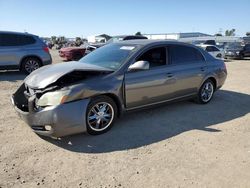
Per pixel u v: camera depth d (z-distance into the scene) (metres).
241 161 4.08
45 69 5.12
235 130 5.28
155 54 5.69
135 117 5.81
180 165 3.92
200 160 4.07
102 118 4.87
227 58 25.52
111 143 4.56
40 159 4.00
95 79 4.75
